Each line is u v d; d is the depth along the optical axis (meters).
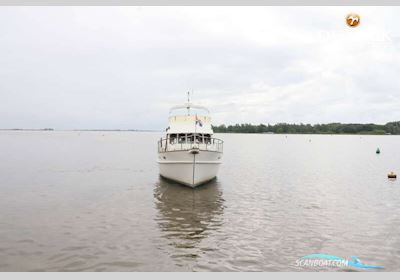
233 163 45.00
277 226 15.45
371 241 13.60
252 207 18.98
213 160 24.55
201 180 24.33
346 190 24.58
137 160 47.19
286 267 11.26
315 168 39.19
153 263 11.36
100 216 16.69
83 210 17.83
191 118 26.17
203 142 25.33
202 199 20.84
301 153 66.69
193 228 14.98
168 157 24.66
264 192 23.50
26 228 14.66
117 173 32.66
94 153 60.50
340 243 13.38
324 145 105.25
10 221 15.67
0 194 21.73
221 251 12.44
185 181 24.12
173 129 25.50
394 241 13.61
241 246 12.94
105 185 25.58
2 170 34.00
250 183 27.44
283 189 24.78
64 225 15.15
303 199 21.28
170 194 22.27
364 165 43.00
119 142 117.12
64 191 23.02
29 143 98.06
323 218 16.84
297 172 35.16
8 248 12.40
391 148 87.19
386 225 15.73
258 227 15.27
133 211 17.73
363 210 18.52
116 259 11.60
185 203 19.72
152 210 18.03
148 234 14.09
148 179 28.73
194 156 22.66
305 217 16.98
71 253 12.03
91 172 33.22
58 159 47.06
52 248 12.45
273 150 76.94
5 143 96.50
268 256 12.08
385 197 22.09
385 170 37.50
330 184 27.30
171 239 13.55
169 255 12.00
